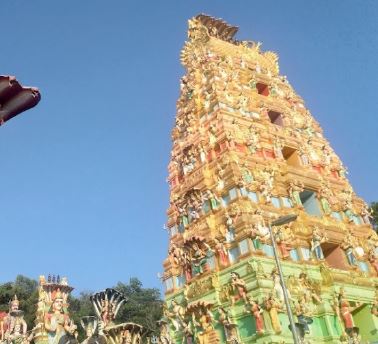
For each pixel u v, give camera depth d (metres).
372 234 55.31
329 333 42.25
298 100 68.12
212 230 48.19
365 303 46.47
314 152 60.50
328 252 51.47
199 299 45.84
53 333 36.66
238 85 62.41
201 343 43.16
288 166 54.28
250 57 70.50
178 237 52.75
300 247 46.81
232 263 44.81
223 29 76.56
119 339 23.58
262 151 54.84
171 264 51.75
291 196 51.31
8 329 36.59
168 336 31.95
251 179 50.22
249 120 57.62
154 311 93.88
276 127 59.34
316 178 55.34
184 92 65.69
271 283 41.69
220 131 54.53
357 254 51.47
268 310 39.72
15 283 88.62
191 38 73.25
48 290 39.81
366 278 48.97
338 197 56.47
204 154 54.41
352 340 41.50
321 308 43.41
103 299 25.53
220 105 57.34
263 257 43.31
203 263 47.50
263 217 46.56
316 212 53.66
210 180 52.06
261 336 39.09
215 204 49.72
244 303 41.69
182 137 61.28
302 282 44.09
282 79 70.31
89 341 24.17
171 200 56.72
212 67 63.09
